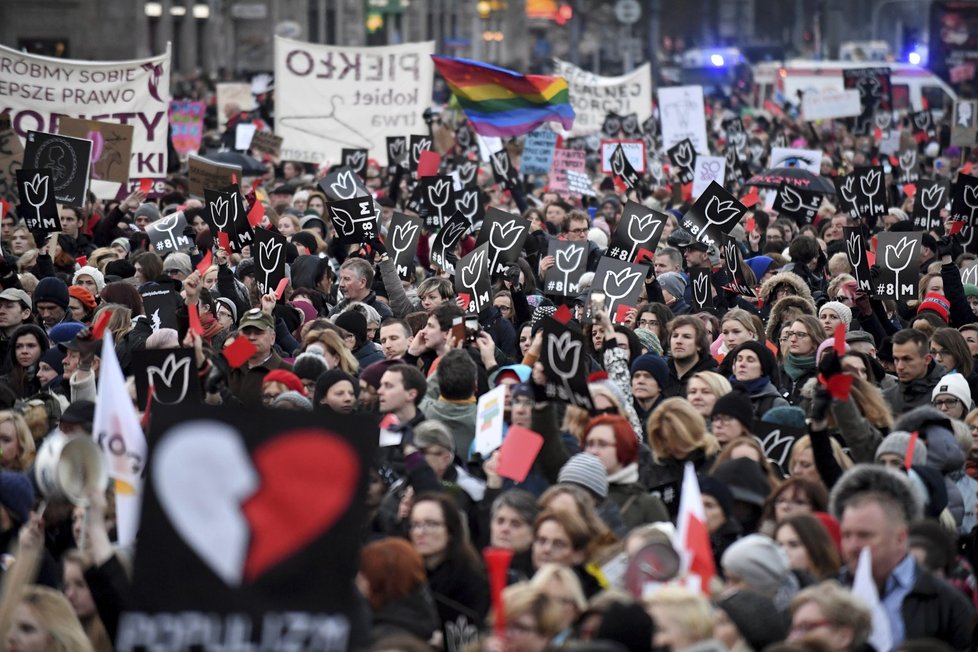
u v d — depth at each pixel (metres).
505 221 41.41
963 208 49.25
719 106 152.00
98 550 17.33
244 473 14.76
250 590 14.60
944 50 128.62
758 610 16.80
